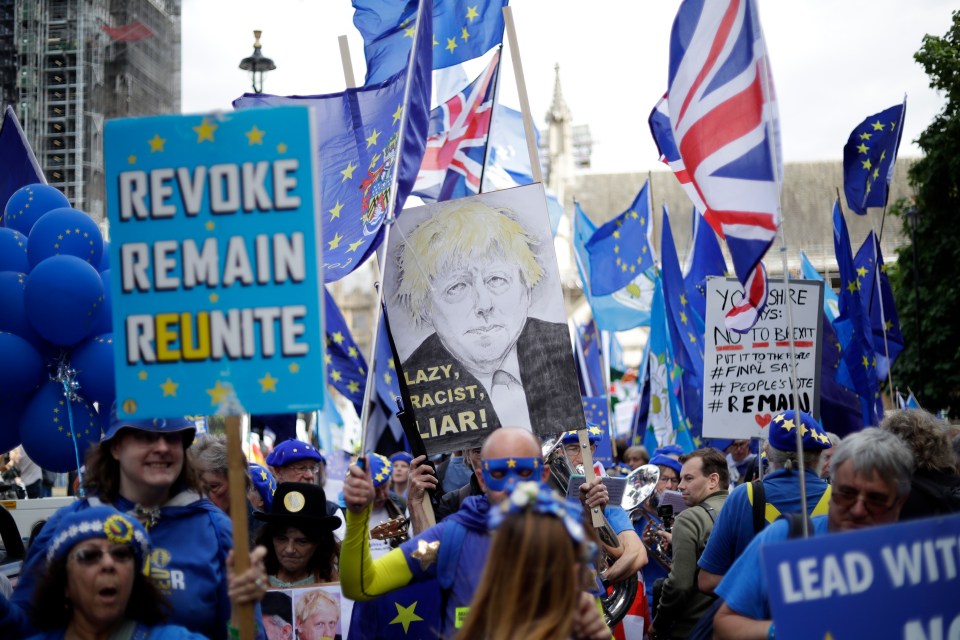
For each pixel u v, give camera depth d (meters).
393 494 7.73
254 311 3.42
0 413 5.35
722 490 6.30
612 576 5.37
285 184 3.43
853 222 62.88
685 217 72.19
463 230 5.29
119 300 3.45
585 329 16.73
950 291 25.08
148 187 3.46
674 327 11.56
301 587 4.88
